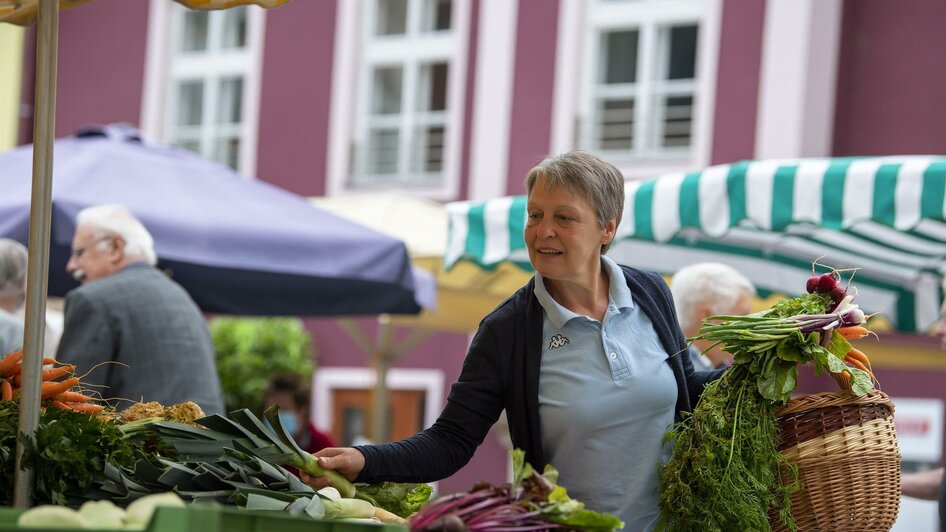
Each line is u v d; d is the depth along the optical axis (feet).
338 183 62.03
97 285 18.63
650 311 12.51
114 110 67.31
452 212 22.77
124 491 10.89
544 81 58.03
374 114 62.39
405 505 12.80
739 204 19.25
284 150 63.31
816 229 24.79
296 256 22.99
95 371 18.19
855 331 12.48
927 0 51.83
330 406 59.98
